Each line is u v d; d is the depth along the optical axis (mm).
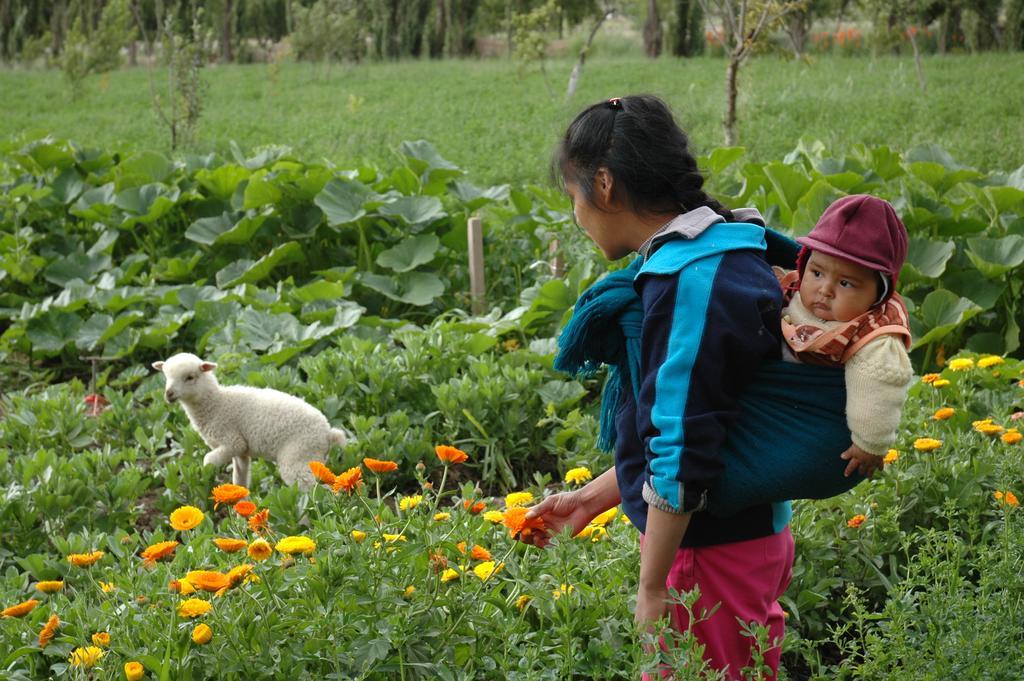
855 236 2061
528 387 5617
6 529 4383
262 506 4191
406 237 8828
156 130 19859
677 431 2027
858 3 24906
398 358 5949
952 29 31016
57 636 3135
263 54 44781
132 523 4707
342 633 2746
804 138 9258
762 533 2314
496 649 2873
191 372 4578
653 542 2139
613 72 26891
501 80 26531
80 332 7371
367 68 32812
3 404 6570
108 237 9102
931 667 2836
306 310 7340
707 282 2061
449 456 2916
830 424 2139
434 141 17266
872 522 3832
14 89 28938
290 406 4758
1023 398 4922
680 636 2188
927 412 4613
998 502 3652
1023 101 17156
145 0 38062
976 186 7945
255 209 8922
